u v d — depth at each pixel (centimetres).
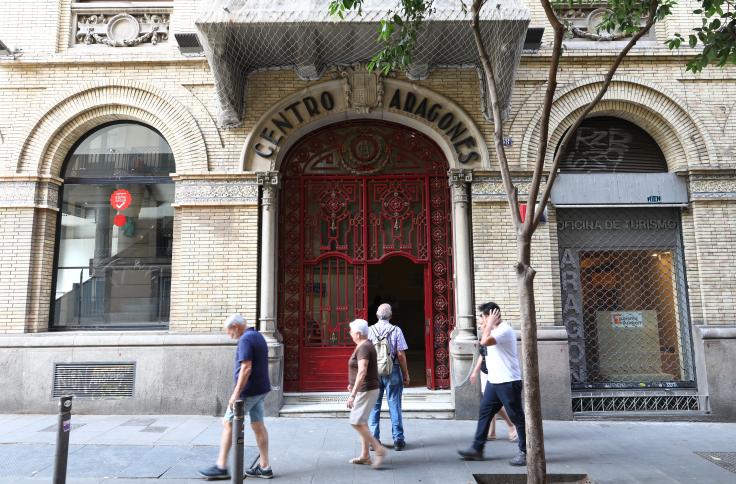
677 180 859
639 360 855
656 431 730
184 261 827
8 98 865
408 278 1609
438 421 773
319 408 794
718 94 871
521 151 852
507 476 536
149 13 899
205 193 840
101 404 794
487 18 733
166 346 804
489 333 577
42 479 510
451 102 860
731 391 802
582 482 536
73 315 863
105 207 886
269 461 573
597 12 893
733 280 830
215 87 837
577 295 859
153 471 536
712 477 534
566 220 874
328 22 740
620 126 908
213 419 768
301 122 871
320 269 889
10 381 796
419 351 1490
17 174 838
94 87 862
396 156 916
